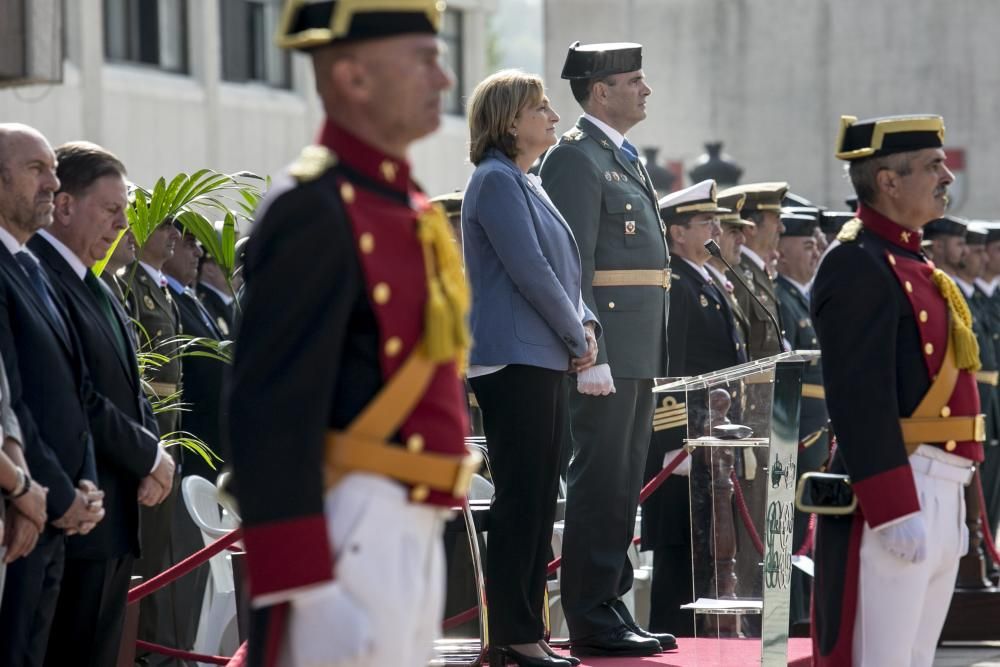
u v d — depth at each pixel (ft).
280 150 263.29
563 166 75.20
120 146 225.56
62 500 54.90
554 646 76.95
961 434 56.44
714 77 276.82
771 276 103.71
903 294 55.98
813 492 56.90
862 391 55.16
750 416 63.67
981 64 265.95
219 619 82.64
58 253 60.59
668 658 73.31
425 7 37.06
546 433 66.08
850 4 270.87
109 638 61.00
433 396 37.14
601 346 70.64
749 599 63.62
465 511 68.33
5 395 53.16
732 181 168.96
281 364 35.04
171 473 61.11
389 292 36.17
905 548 54.60
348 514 35.86
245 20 259.19
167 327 86.07
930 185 56.80
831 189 272.51
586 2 277.64
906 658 56.49
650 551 97.50
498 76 68.39
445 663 68.23
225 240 78.79
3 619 54.60
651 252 76.18
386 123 37.06
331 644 34.45
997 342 135.03
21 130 57.36
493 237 65.82
